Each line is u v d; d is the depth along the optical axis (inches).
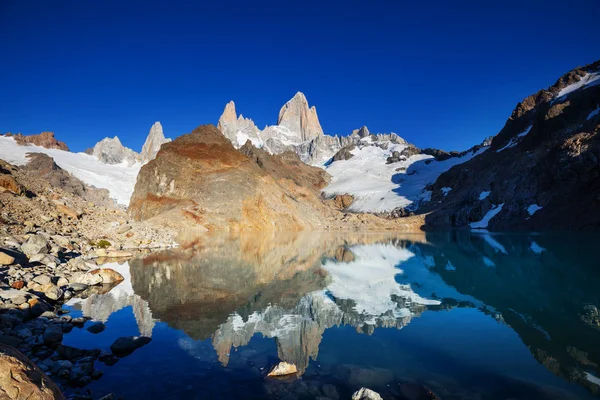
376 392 243.6
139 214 3056.1
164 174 3147.1
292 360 307.9
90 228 1182.9
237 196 3021.7
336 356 318.0
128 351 322.0
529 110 4886.8
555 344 339.6
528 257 1015.0
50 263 650.2
